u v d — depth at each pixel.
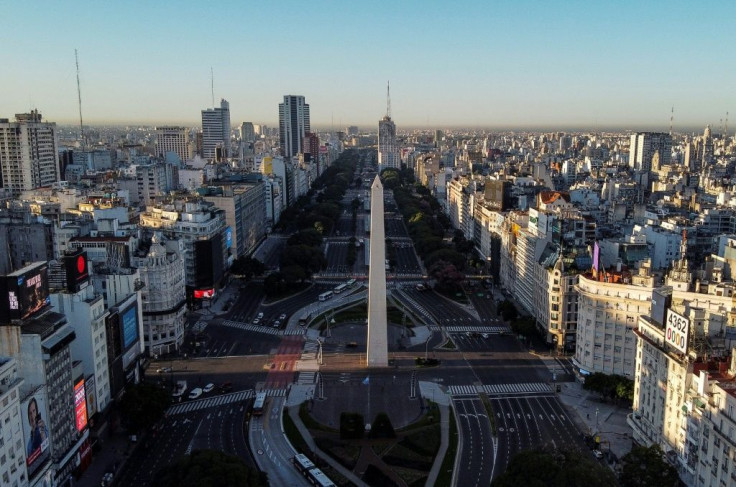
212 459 167.88
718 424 155.50
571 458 170.38
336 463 198.12
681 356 182.38
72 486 186.38
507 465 187.38
